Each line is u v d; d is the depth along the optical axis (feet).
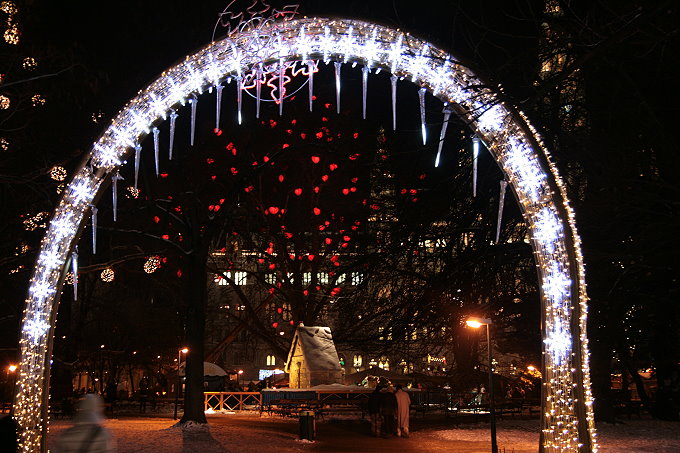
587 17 40.93
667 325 95.86
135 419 106.01
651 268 52.37
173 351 230.48
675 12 37.29
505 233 86.12
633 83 41.60
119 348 220.84
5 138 69.51
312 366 123.24
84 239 136.46
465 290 92.68
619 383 184.75
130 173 103.09
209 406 129.59
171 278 146.92
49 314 42.42
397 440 74.18
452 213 91.45
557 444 38.68
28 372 41.57
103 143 43.11
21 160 73.61
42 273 42.47
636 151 48.44
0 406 138.31
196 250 88.79
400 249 95.76
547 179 39.88
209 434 75.92
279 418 108.68
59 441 30.60
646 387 171.63
